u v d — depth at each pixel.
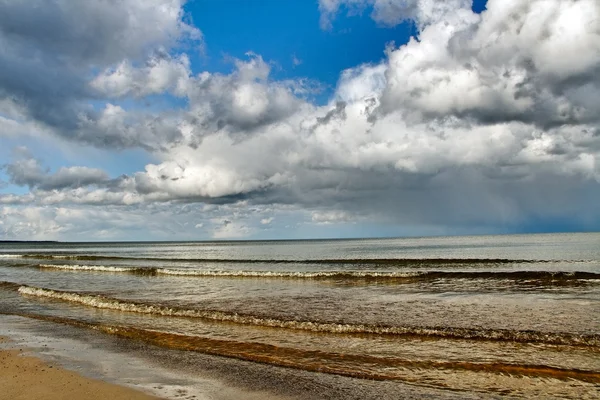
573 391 7.54
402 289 21.09
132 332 12.58
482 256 49.69
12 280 28.98
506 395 7.39
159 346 11.02
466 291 19.80
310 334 12.12
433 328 12.06
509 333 11.30
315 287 22.73
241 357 9.89
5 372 8.89
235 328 13.01
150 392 7.61
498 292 19.22
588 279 23.53
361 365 9.18
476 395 7.40
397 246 97.00
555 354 9.74
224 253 81.00
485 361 9.30
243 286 23.78
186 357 9.93
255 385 7.96
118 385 7.99
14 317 15.30
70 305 17.88
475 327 12.34
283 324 13.27
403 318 13.86
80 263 50.09
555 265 34.41
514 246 74.88
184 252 91.00
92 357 9.98
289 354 10.10
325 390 7.68
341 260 45.41
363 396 7.39
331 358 9.73
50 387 7.93
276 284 24.53
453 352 10.05
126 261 53.72
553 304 15.78
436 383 8.01
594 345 10.38
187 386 7.93
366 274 27.55
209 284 25.06
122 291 22.06
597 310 14.45
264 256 63.16
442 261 40.25
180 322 14.01
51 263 50.62
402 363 9.27
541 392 7.52
